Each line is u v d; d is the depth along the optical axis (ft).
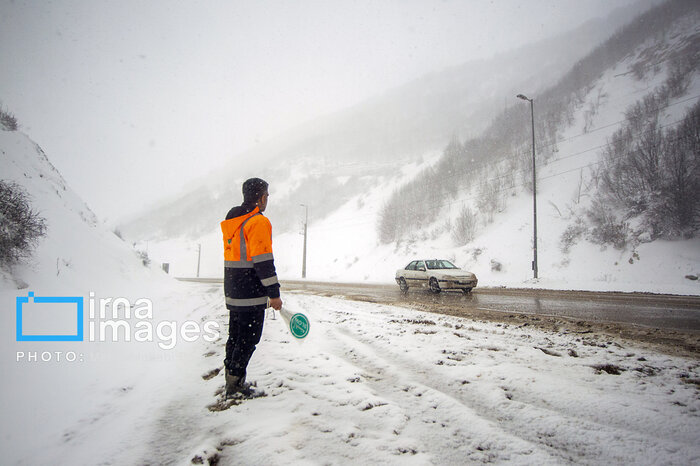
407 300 35.47
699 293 40.65
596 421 7.25
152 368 11.86
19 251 21.93
